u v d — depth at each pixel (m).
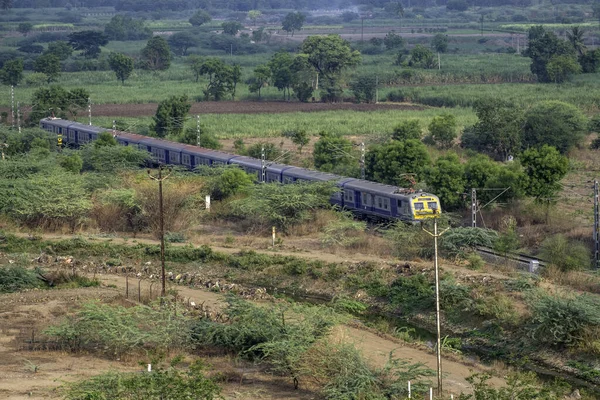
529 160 135.88
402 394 68.56
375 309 100.25
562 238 111.19
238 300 87.81
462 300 95.25
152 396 61.41
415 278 101.44
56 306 95.19
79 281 106.69
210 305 95.94
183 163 178.25
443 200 137.38
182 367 75.31
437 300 69.00
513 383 64.62
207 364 75.19
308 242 125.88
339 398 67.25
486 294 95.62
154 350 79.94
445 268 106.56
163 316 83.06
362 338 83.62
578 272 103.06
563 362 81.75
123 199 138.25
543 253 109.62
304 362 72.25
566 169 135.88
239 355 78.75
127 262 118.31
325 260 114.00
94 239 129.12
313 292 106.69
